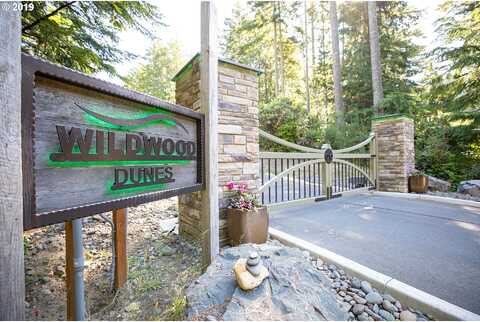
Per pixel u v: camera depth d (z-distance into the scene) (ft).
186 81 9.27
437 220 10.26
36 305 5.99
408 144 17.90
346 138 25.55
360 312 4.51
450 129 22.39
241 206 7.66
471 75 21.27
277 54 44.91
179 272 6.53
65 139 3.15
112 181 3.85
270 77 50.01
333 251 6.93
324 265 6.26
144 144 4.53
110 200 3.76
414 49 33.37
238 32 44.19
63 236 9.86
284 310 4.09
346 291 5.18
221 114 8.13
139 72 47.32
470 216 10.91
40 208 2.84
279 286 4.61
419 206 13.16
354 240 7.81
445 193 17.13
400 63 33.32
